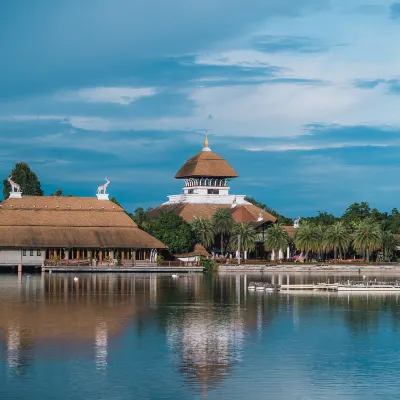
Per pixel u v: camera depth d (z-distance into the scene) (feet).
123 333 433.48
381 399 317.42
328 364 366.02
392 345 406.41
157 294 621.72
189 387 329.52
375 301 586.45
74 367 356.38
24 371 349.00
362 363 367.86
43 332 433.48
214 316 499.10
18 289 650.02
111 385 330.54
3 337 418.72
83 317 488.85
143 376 343.46
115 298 589.73
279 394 322.55
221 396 319.06
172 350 390.83
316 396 320.09
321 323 473.26
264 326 460.96
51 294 611.88
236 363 366.43
